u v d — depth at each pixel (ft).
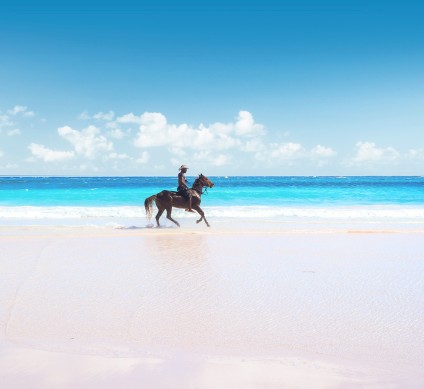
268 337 18.53
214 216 79.00
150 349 17.06
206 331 19.26
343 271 31.30
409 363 15.85
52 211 81.25
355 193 147.43
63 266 32.65
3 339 18.03
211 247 41.83
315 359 16.15
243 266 32.99
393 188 188.34
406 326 19.92
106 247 41.52
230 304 23.30
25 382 13.76
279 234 51.52
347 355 16.60
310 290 26.16
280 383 13.97
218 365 15.42
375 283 27.86
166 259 35.65
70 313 21.67
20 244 42.96
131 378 14.16
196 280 28.50
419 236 50.16
